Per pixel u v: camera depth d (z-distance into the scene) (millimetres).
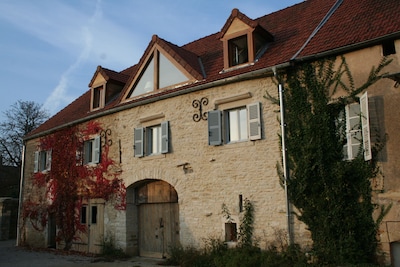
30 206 18109
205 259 10133
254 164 10266
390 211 8227
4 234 21266
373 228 8344
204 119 11508
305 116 9602
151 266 10977
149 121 13047
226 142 11055
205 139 11383
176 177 11867
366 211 8469
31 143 19078
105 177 14125
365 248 8383
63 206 15953
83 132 15523
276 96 10156
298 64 9930
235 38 11828
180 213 11562
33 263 12289
